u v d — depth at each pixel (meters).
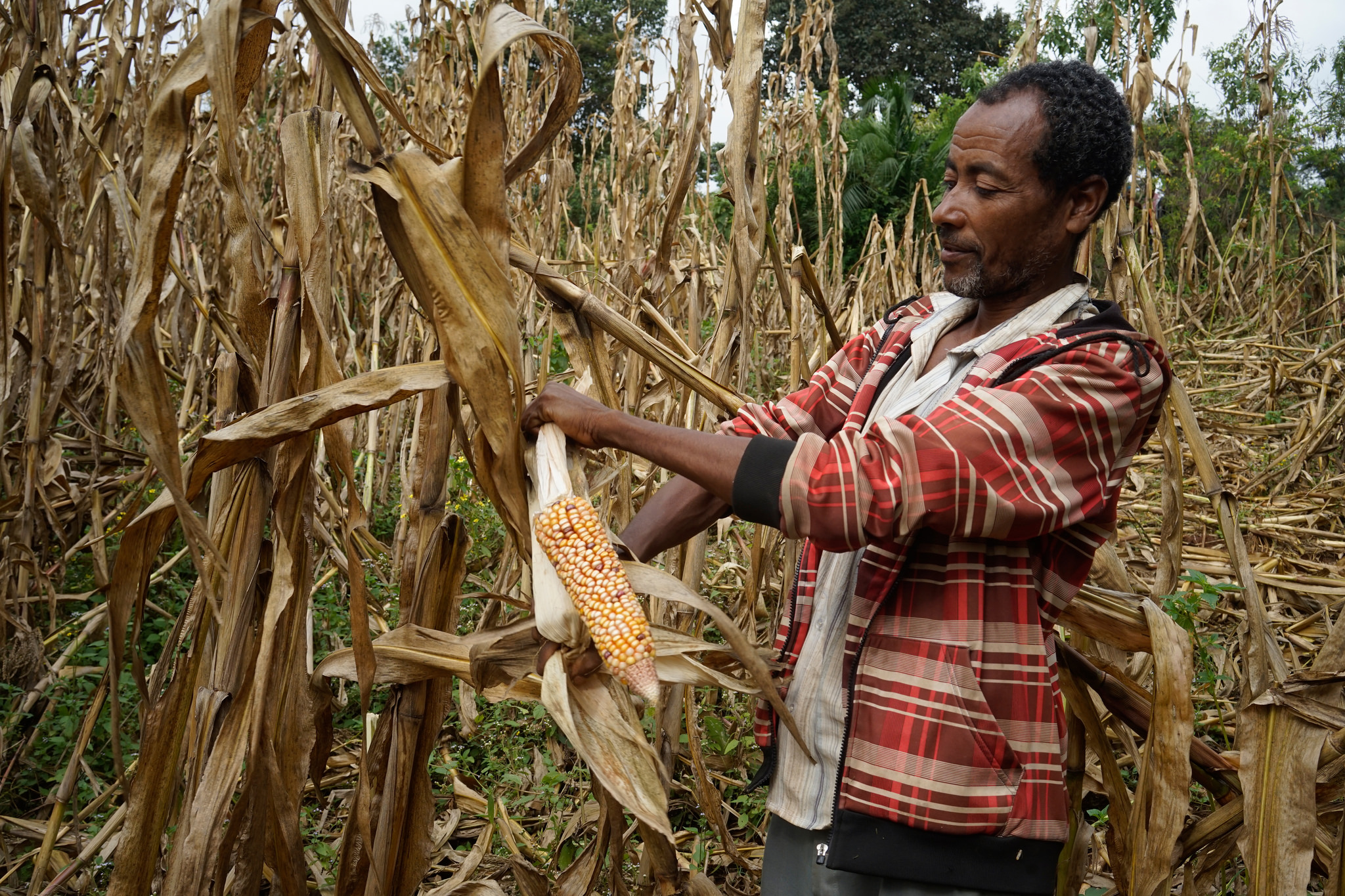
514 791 3.02
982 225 1.52
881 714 1.47
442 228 1.40
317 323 1.48
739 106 2.01
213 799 1.51
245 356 1.60
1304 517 4.94
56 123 2.73
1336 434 5.87
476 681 1.54
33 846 2.61
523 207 4.50
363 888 1.74
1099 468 1.44
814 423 1.75
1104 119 1.47
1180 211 11.18
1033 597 1.48
